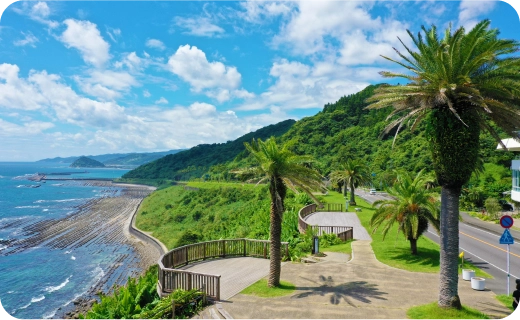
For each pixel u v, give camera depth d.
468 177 11.86
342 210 44.94
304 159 16.38
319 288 15.55
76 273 39.88
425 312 12.28
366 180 51.66
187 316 13.05
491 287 16.09
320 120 152.25
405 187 20.77
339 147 119.31
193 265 19.22
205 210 72.81
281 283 16.16
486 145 73.25
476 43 11.38
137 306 14.79
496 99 11.77
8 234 62.84
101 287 35.12
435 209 20.14
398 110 13.59
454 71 11.69
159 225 70.19
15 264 43.34
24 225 72.62
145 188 179.50
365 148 108.62
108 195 143.75
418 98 12.48
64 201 119.31
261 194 63.91
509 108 10.94
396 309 13.08
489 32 12.35
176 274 15.16
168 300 13.40
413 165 79.75
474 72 12.04
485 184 60.38
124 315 14.38
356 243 25.59
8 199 124.31
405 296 14.47
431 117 12.37
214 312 13.08
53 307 30.08
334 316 12.52
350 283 16.27
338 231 30.42
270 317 12.47
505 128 11.90
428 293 14.80
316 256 21.55
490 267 20.11
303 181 16.25
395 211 20.70
